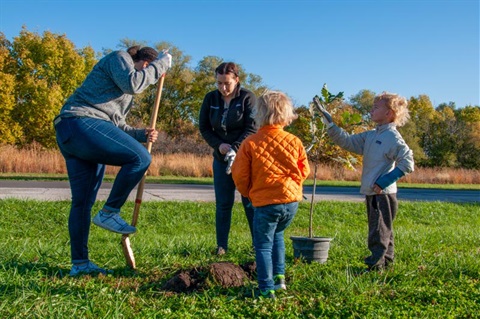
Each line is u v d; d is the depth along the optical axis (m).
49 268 4.75
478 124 52.72
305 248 5.38
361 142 5.20
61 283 4.23
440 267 5.12
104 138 4.30
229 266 4.48
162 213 11.03
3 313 3.37
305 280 4.52
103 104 4.40
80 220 4.60
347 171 29.97
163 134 39.72
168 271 4.79
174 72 59.66
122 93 4.50
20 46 42.94
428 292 4.18
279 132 4.16
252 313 3.62
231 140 5.82
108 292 3.99
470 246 7.12
